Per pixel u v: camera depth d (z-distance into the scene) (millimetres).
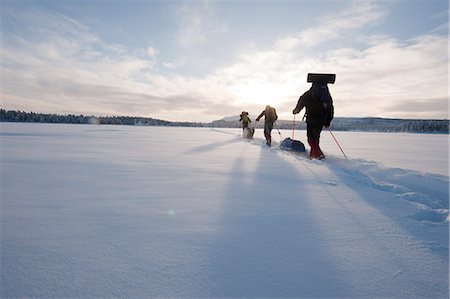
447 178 3650
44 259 1369
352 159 5555
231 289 1178
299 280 1252
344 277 1283
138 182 3264
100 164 4621
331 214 2168
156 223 1907
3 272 1243
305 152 6867
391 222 2002
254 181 3408
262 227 1869
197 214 2119
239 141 11797
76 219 1957
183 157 5840
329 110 5594
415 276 1302
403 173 3832
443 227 1928
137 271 1286
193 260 1401
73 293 1121
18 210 2133
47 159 5086
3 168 4070
